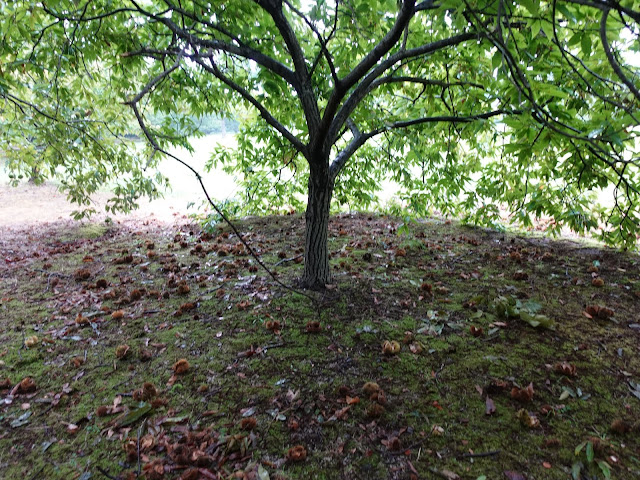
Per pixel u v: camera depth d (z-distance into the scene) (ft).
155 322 11.43
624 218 14.02
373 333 10.50
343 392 8.18
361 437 7.09
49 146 15.42
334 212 25.82
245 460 6.61
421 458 6.63
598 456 6.59
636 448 6.76
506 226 21.98
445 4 6.49
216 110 16.28
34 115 15.11
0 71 11.49
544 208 16.15
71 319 11.74
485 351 9.61
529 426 7.23
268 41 12.43
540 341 9.98
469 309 11.79
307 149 11.56
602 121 7.28
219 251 17.44
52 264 16.84
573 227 15.81
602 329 10.52
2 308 12.51
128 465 6.56
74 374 9.12
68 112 15.74
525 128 7.70
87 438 7.20
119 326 11.25
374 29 11.42
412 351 9.64
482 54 11.23
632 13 4.43
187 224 24.47
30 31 11.77
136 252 18.56
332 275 14.34
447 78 11.90
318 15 9.64
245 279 14.30
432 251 17.26
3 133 16.71
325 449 6.85
